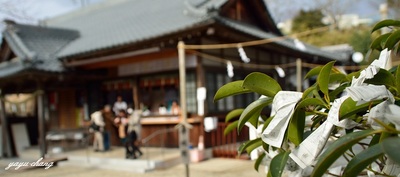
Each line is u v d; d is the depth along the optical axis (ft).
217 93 3.79
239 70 31.09
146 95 32.58
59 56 30.25
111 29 34.96
